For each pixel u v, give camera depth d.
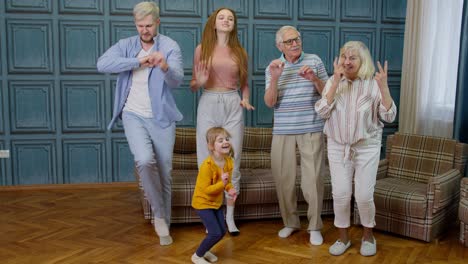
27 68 4.01
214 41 2.92
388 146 3.51
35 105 4.07
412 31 4.11
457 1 3.66
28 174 4.14
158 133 2.79
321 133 2.85
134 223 3.27
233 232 3.03
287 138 2.86
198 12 4.14
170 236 2.94
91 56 4.07
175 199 3.09
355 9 4.36
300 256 2.71
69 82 4.08
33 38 3.99
